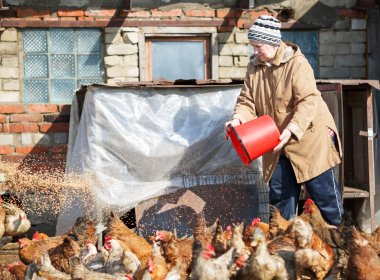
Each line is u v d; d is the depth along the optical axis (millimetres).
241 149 6531
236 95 7469
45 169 8477
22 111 8477
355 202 7742
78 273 5977
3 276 6348
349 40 8820
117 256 6289
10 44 8469
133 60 8562
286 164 6652
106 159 7230
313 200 6664
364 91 7711
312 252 5781
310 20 8781
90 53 8578
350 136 8047
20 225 7414
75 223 6910
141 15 8562
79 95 7781
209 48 8688
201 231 6609
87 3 8516
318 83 7625
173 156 7309
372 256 5789
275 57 6562
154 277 5938
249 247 6129
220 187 7367
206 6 8641
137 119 7301
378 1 8711
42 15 8484
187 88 7406
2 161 8438
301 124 6422
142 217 7262
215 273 5590
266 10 8727
